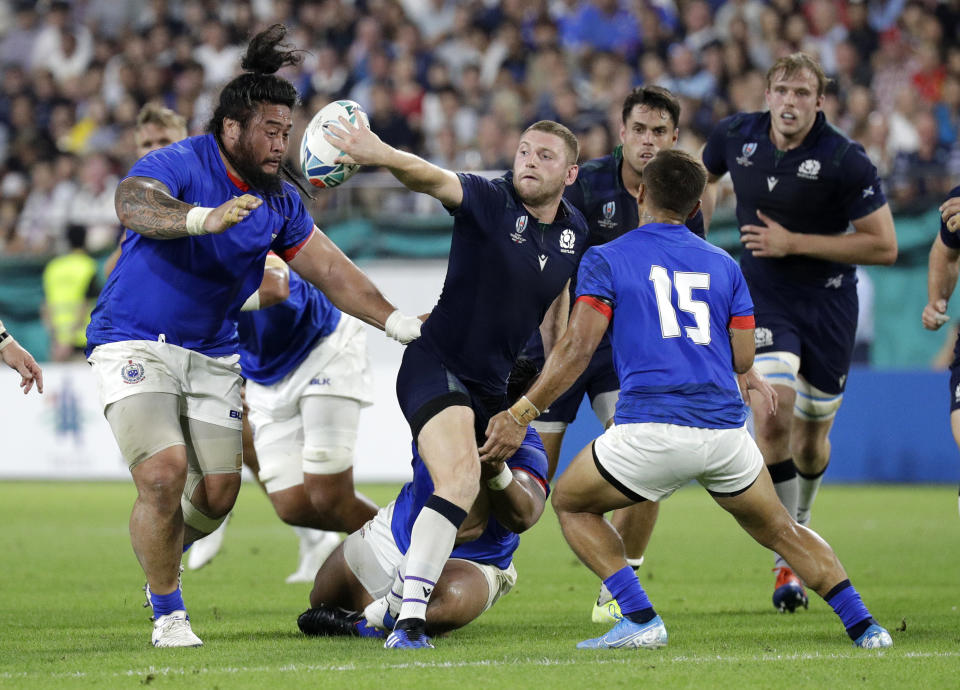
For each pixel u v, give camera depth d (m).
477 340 18.17
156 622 18.17
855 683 14.62
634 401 17.38
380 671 15.20
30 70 79.81
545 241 18.25
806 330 25.73
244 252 18.39
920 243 51.81
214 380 18.80
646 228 18.05
